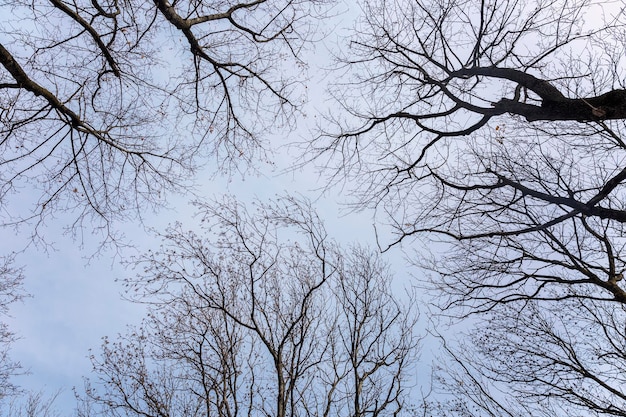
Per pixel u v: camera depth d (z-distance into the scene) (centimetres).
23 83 596
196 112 812
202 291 930
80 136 697
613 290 609
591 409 700
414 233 749
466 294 721
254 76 811
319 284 862
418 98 782
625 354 734
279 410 781
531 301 797
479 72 653
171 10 645
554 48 644
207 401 862
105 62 722
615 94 547
